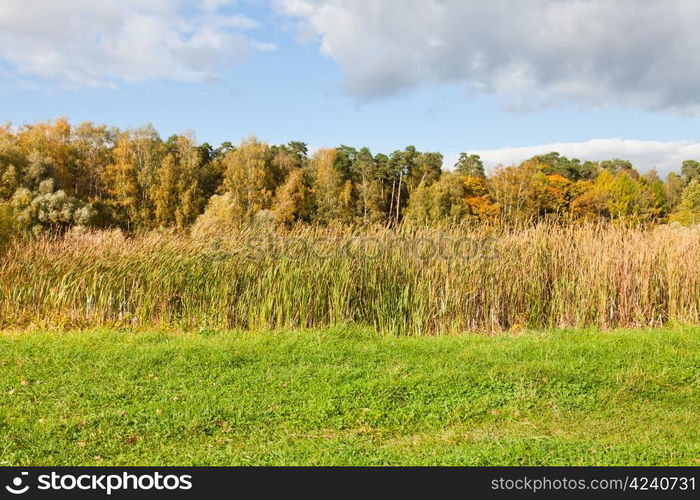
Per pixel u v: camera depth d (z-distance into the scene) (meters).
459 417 6.37
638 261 11.68
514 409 6.54
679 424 6.17
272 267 11.34
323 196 48.81
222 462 5.13
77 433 5.73
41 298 11.72
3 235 14.22
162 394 6.89
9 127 54.34
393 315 11.02
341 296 11.02
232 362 8.25
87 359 8.26
